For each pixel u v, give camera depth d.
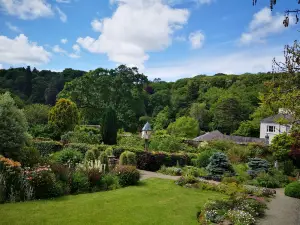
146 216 6.69
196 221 6.66
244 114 39.84
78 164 10.35
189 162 15.71
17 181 7.34
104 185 9.35
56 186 8.01
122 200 7.93
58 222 5.83
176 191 9.65
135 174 10.39
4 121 9.66
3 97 10.11
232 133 38.84
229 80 51.69
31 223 5.64
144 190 9.44
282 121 6.28
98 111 38.06
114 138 18.50
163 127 42.09
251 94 41.94
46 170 7.88
